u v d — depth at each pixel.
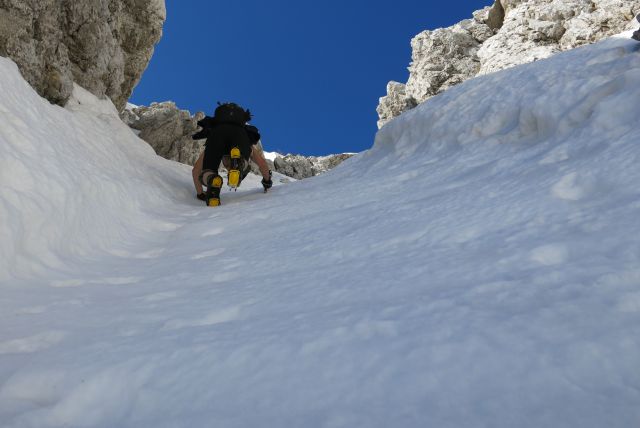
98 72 8.18
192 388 1.08
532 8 27.22
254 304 1.66
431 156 4.23
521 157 2.95
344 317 1.30
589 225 1.57
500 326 1.06
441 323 1.14
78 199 3.05
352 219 2.82
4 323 1.72
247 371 1.10
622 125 2.46
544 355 0.92
